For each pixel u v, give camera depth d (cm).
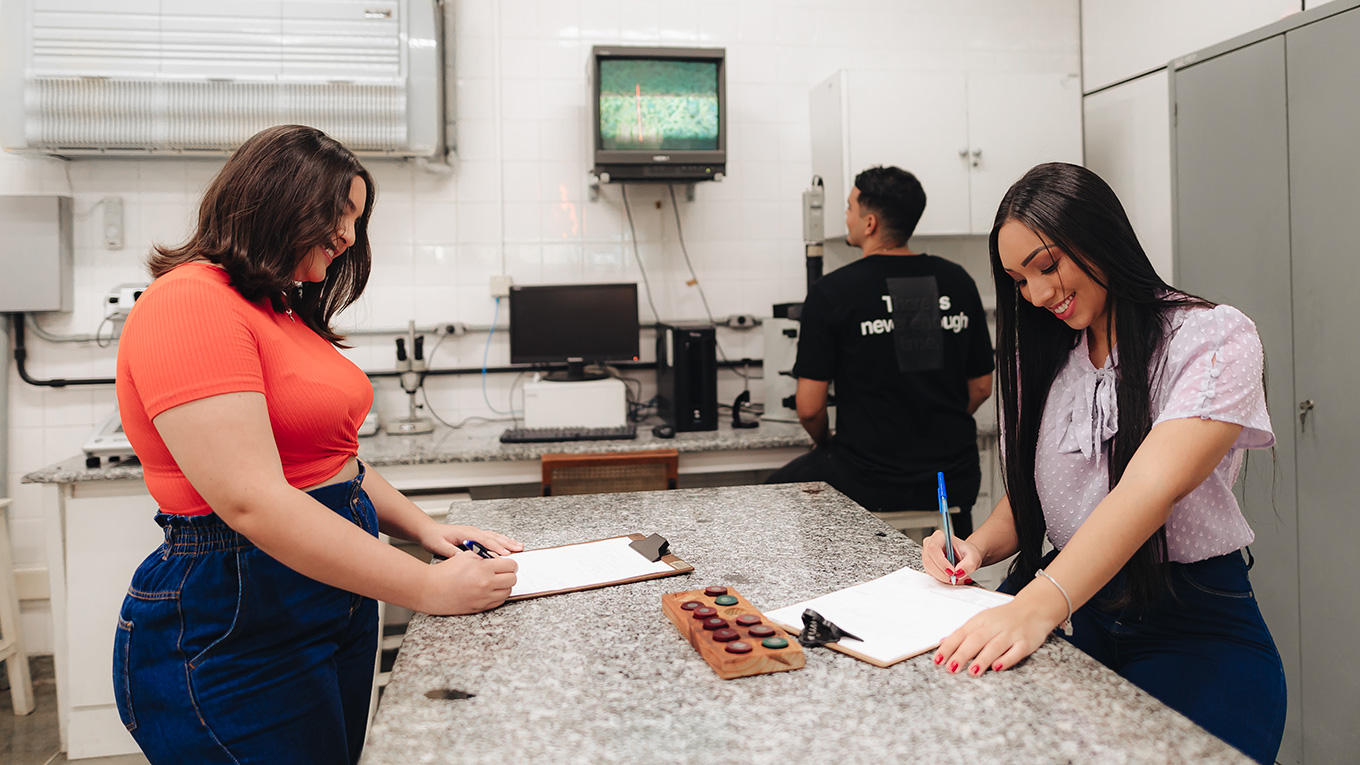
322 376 111
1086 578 94
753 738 73
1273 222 233
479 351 319
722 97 289
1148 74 313
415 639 97
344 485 113
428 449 259
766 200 336
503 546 129
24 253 280
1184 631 112
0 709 262
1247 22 270
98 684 231
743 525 145
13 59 258
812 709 79
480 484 259
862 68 341
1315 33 219
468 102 314
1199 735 73
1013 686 83
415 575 101
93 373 293
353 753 116
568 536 139
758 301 337
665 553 126
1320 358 221
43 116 259
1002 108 308
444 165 303
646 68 287
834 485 233
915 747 71
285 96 269
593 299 302
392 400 314
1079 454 119
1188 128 261
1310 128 221
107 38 261
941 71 346
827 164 316
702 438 274
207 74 266
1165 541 108
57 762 231
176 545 103
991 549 130
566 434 271
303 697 103
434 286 314
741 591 111
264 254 104
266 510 92
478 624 101
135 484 239
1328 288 218
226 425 93
